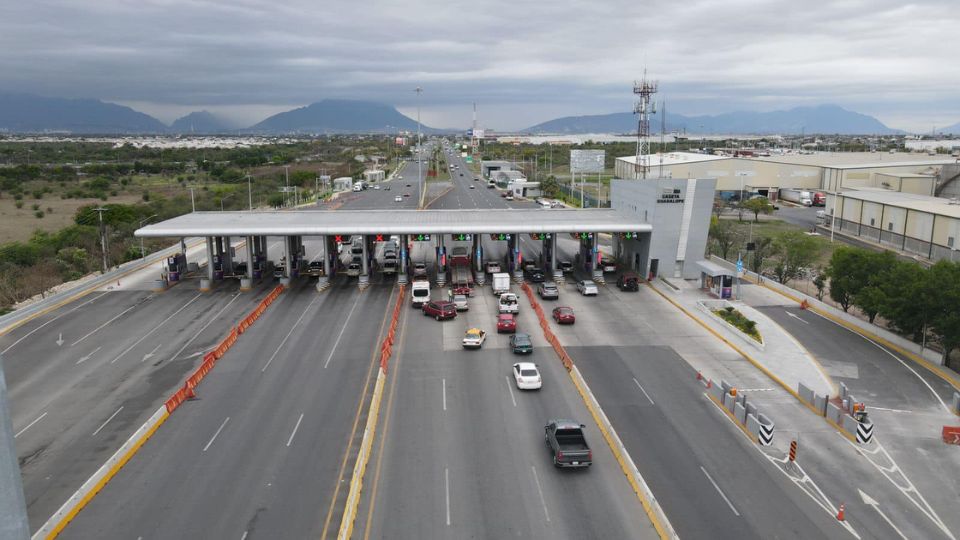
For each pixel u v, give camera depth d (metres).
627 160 184.50
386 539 27.08
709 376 45.78
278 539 27.12
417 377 45.34
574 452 32.03
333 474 32.34
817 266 82.06
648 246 73.44
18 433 37.66
